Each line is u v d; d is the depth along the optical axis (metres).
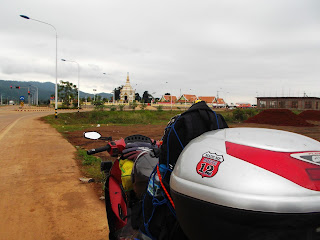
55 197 5.18
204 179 1.44
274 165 1.35
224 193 1.32
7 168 7.40
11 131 16.80
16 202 4.93
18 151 10.02
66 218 4.28
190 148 1.67
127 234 2.41
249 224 1.26
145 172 2.45
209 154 1.54
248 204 1.25
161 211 1.93
